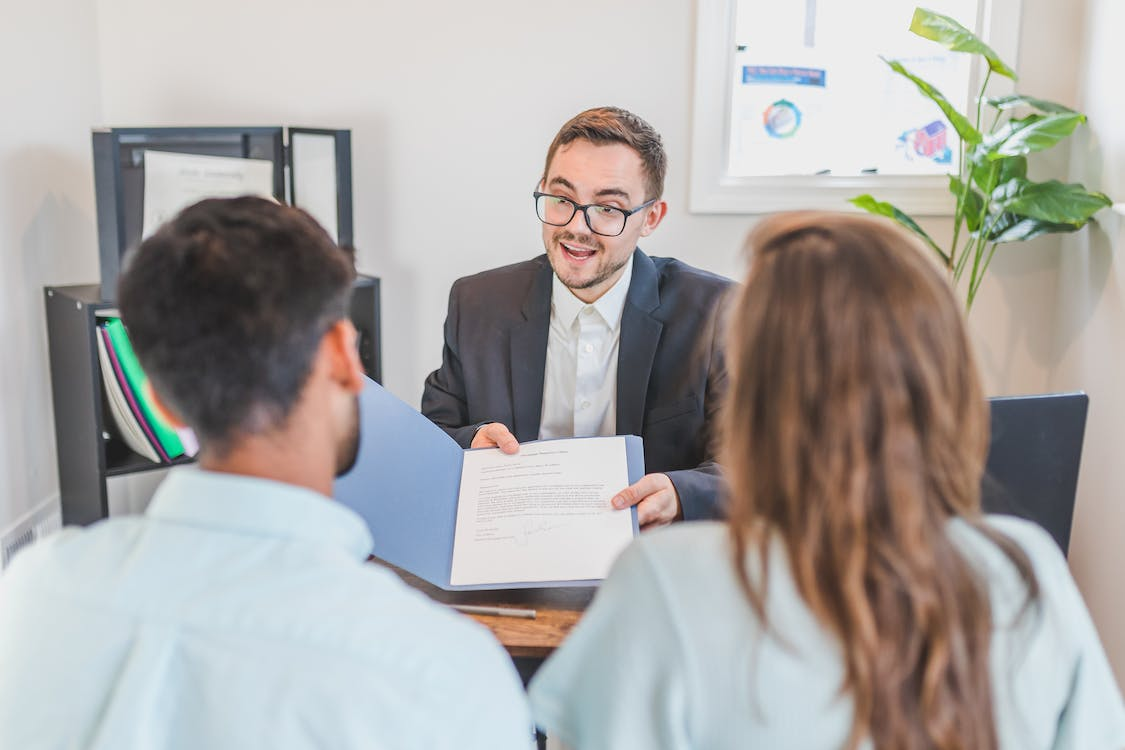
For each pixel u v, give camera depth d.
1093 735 0.82
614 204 1.79
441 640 0.70
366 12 2.79
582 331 1.91
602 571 1.39
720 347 1.86
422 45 2.81
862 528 0.73
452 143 2.86
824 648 0.75
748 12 2.86
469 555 1.44
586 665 0.84
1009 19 2.75
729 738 0.77
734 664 0.77
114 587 0.72
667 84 2.83
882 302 0.74
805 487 0.75
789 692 0.76
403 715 0.66
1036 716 0.80
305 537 0.73
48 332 2.52
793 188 2.89
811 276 0.76
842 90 2.92
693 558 0.80
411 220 2.90
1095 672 0.82
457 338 1.99
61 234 2.62
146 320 0.74
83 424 2.41
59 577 0.74
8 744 0.71
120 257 2.31
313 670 0.67
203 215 0.78
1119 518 2.36
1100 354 2.52
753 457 0.78
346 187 2.54
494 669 0.73
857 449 0.73
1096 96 2.61
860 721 0.74
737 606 0.77
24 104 2.42
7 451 2.38
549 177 1.83
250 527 0.73
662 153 1.85
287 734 0.66
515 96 2.84
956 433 0.76
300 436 0.77
